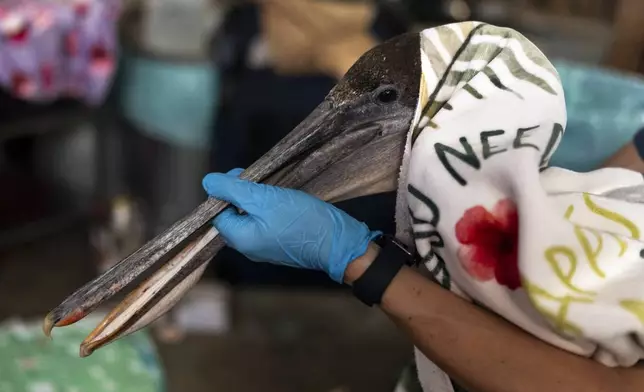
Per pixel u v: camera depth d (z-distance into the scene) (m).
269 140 2.04
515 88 0.70
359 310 2.31
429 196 0.67
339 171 0.80
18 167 2.59
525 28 2.64
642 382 0.64
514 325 0.67
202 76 2.12
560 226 0.62
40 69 1.99
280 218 0.71
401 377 0.98
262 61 2.16
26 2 2.01
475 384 0.67
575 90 1.50
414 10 2.56
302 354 2.11
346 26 2.17
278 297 2.33
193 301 2.14
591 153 1.36
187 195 2.25
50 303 2.23
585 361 0.65
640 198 0.74
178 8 2.19
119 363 1.35
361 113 0.79
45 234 2.46
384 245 0.74
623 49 2.54
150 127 2.22
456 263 0.66
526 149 0.64
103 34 2.05
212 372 2.01
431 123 0.70
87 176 2.48
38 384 1.27
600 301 0.61
